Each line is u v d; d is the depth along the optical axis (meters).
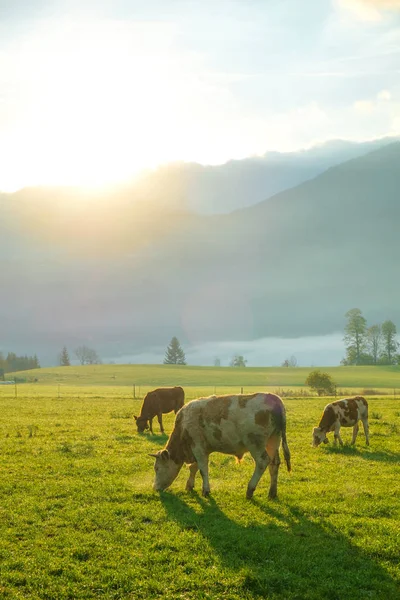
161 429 29.50
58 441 25.84
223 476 19.12
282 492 16.94
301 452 23.56
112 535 13.34
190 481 17.30
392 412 39.88
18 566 11.78
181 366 197.88
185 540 12.99
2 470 19.53
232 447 16.23
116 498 16.30
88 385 131.88
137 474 19.17
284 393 81.62
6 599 10.46
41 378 159.50
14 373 177.75
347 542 13.00
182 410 16.98
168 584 11.05
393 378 146.50
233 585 11.03
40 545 12.83
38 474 18.97
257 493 16.88
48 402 51.62
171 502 15.95
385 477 18.91
